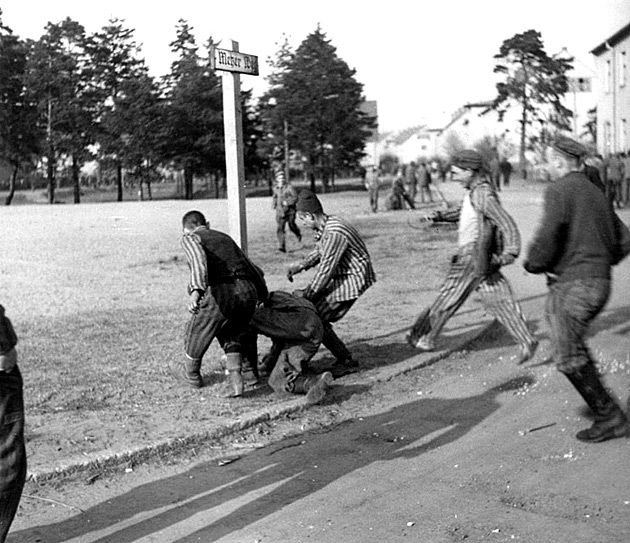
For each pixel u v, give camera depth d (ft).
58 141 237.45
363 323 32.89
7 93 234.58
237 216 23.91
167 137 237.04
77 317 35.68
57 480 16.90
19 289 44.65
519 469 16.71
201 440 19.17
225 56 23.06
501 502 15.07
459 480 16.26
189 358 23.15
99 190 297.74
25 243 71.61
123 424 20.07
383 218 100.27
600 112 160.66
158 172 247.09
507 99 231.71
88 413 21.06
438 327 26.89
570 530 13.78
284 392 22.35
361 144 269.44
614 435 18.07
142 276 50.16
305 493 15.97
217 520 14.83
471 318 32.81
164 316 35.91
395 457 17.87
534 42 223.51
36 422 20.33
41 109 237.86
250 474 17.17
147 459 18.15
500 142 255.91
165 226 92.38
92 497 16.10
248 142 261.85
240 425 20.02
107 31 240.12
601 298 17.88
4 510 13.05
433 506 15.02
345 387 23.45
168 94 244.22
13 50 232.94
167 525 14.69
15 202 258.78
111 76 241.96
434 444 18.62
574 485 15.75
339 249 24.04
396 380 24.44
